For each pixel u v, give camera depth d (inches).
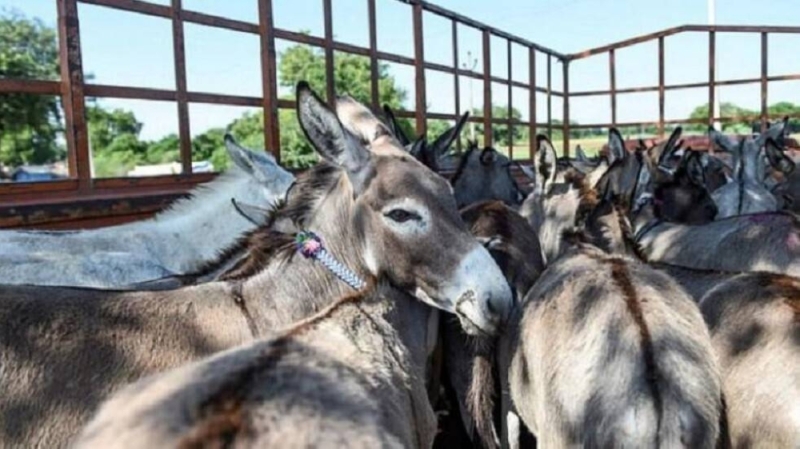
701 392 103.2
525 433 138.4
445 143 216.8
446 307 118.9
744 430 109.0
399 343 96.8
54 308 105.0
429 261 118.3
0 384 97.0
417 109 396.5
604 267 127.3
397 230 118.6
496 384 143.9
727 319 121.3
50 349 100.9
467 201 287.0
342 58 743.1
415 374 96.2
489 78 486.6
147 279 155.8
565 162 267.7
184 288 118.6
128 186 222.1
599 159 313.0
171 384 69.9
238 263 127.0
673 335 107.0
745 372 111.7
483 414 144.4
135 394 70.6
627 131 807.1
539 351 121.3
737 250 187.3
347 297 103.3
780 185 313.7
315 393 70.0
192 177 246.1
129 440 60.8
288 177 196.2
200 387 68.1
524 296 146.1
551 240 203.0
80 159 206.7
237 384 68.6
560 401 111.6
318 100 119.5
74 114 205.2
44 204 188.1
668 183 260.5
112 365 103.4
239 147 196.7
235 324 114.9
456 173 293.1
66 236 171.0
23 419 97.3
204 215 191.3
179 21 238.2
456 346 160.7
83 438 64.7
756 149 297.7
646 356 103.3
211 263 133.8
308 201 129.3
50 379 99.3
